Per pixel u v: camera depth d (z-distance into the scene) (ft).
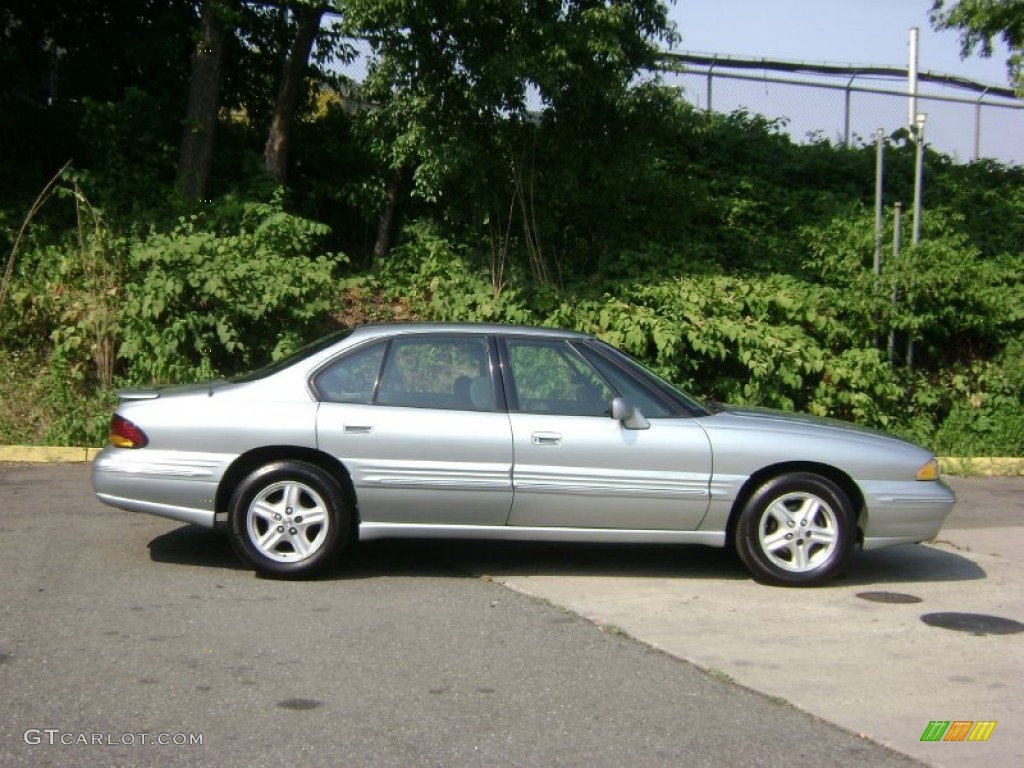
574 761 14.14
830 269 45.75
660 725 15.43
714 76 61.93
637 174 44.65
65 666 16.92
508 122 43.16
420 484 22.04
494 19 40.24
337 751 14.20
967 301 44.80
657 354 39.86
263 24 49.08
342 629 19.22
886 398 42.14
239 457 21.93
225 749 14.16
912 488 23.32
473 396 22.65
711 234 50.44
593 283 43.50
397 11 39.01
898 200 57.41
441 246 44.80
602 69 41.52
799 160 59.11
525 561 24.84
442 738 14.71
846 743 15.05
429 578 23.00
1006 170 65.46
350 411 22.15
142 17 49.88
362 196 47.62
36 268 40.27
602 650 18.61
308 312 38.45
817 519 23.15
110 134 44.16
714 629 20.03
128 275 38.96
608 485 22.35
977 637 20.06
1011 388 45.06
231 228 42.11
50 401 36.60
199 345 36.94
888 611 21.70
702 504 22.67
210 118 45.91
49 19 49.85
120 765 13.62
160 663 17.19
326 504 22.09
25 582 21.39
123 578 21.95
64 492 30.09
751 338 39.78
